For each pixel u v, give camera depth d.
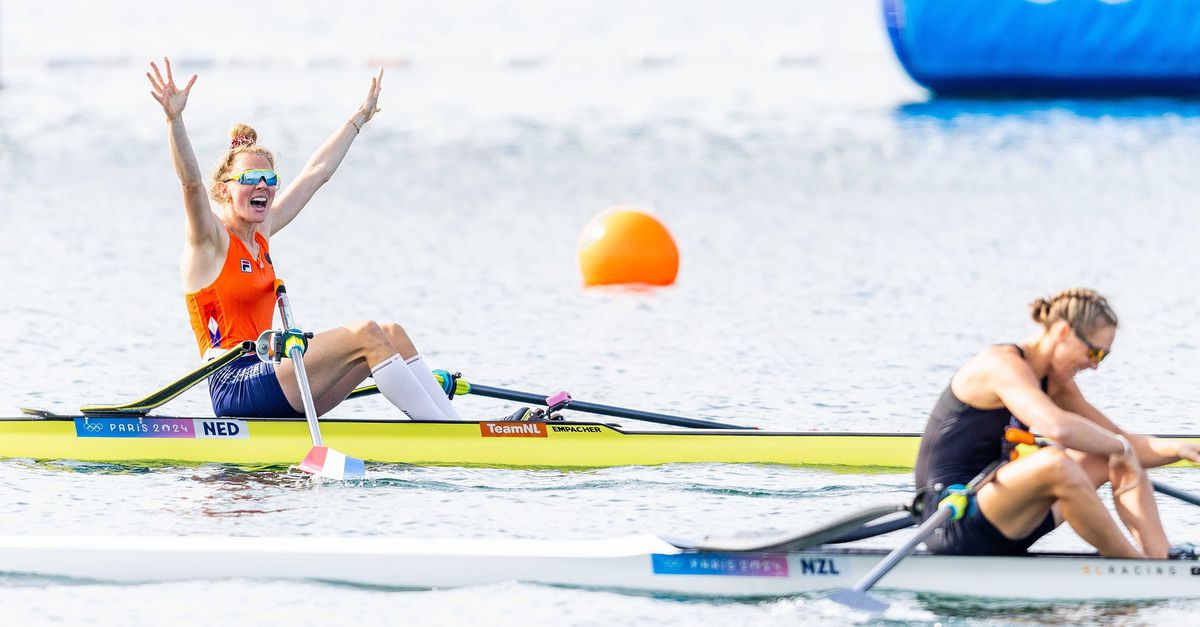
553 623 20.88
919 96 114.44
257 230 30.28
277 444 29.50
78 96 112.88
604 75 133.00
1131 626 20.38
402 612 21.28
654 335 42.84
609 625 20.80
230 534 24.59
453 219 64.19
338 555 22.50
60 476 28.27
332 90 118.06
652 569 22.23
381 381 29.44
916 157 81.62
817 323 44.25
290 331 28.58
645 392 36.16
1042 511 21.23
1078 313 20.97
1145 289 48.41
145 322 43.62
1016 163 78.75
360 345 29.50
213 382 30.31
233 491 27.30
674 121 99.06
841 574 21.80
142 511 25.88
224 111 102.75
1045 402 20.66
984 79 106.38
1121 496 21.50
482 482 28.22
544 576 22.39
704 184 73.69
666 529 25.17
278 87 120.31
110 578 22.55
